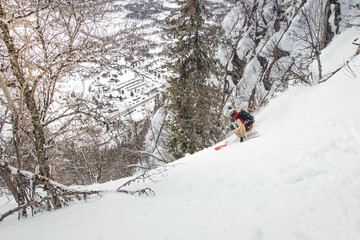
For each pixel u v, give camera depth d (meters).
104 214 3.20
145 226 2.59
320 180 2.86
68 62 4.72
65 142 5.58
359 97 4.97
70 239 2.41
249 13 22.05
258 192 3.06
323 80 7.68
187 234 2.31
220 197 3.20
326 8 13.48
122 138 6.22
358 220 2.00
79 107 5.28
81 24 4.50
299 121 5.83
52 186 4.46
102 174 19.00
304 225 2.14
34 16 4.43
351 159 3.13
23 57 4.47
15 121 4.39
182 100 14.08
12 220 4.03
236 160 4.91
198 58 13.98
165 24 12.96
